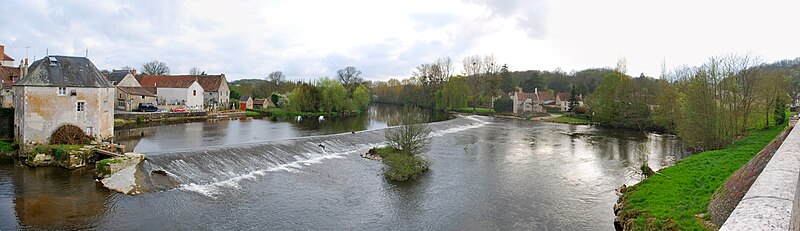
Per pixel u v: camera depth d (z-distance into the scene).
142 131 58.59
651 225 20.98
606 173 38.16
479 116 106.69
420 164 37.69
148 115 71.00
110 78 90.06
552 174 37.53
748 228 6.65
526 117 100.75
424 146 45.97
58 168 32.62
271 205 27.11
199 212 25.25
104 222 22.95
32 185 28.17
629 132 72.50
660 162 43.50
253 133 60.16
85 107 38.88
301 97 100.50
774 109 57.62
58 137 36.69
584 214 26.77
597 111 85.44
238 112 90.62
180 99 93.94
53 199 25.75
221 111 89.06
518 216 26.39
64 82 37.56
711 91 45.28
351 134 52.44
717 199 20.44
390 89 165.00
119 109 78.88
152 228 22.62
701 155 36.97
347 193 30.30
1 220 22.45
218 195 28.39
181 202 26.56
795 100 92.94
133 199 26.38
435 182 33.97
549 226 24.73
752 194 8.95
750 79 48.97
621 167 41.00
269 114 95.06
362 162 40.41
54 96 36.84
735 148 40.12
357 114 106.44
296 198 28.69
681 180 27.66
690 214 20.45
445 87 122.44
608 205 28.52
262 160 37.19
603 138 63.75
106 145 35.16
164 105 85.38
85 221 22.92
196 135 56.12
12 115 40.38
